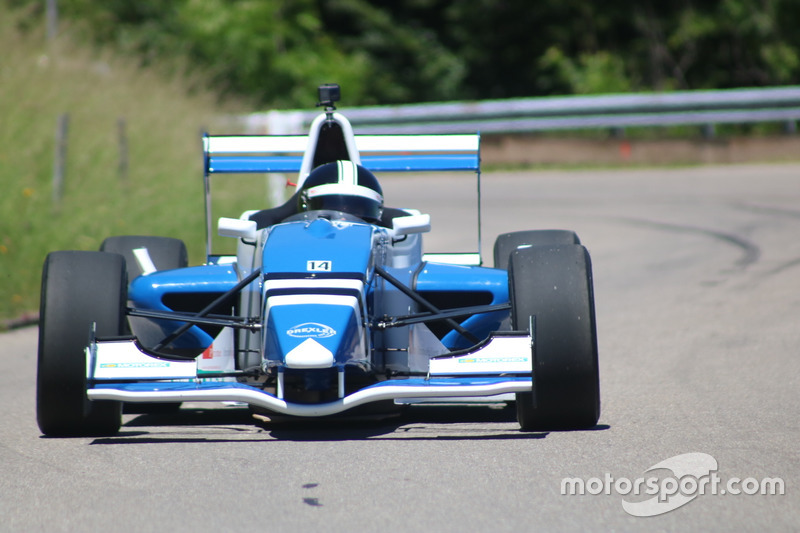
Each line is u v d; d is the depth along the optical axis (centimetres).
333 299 1722
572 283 1759
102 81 6216
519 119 8225
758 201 5788
